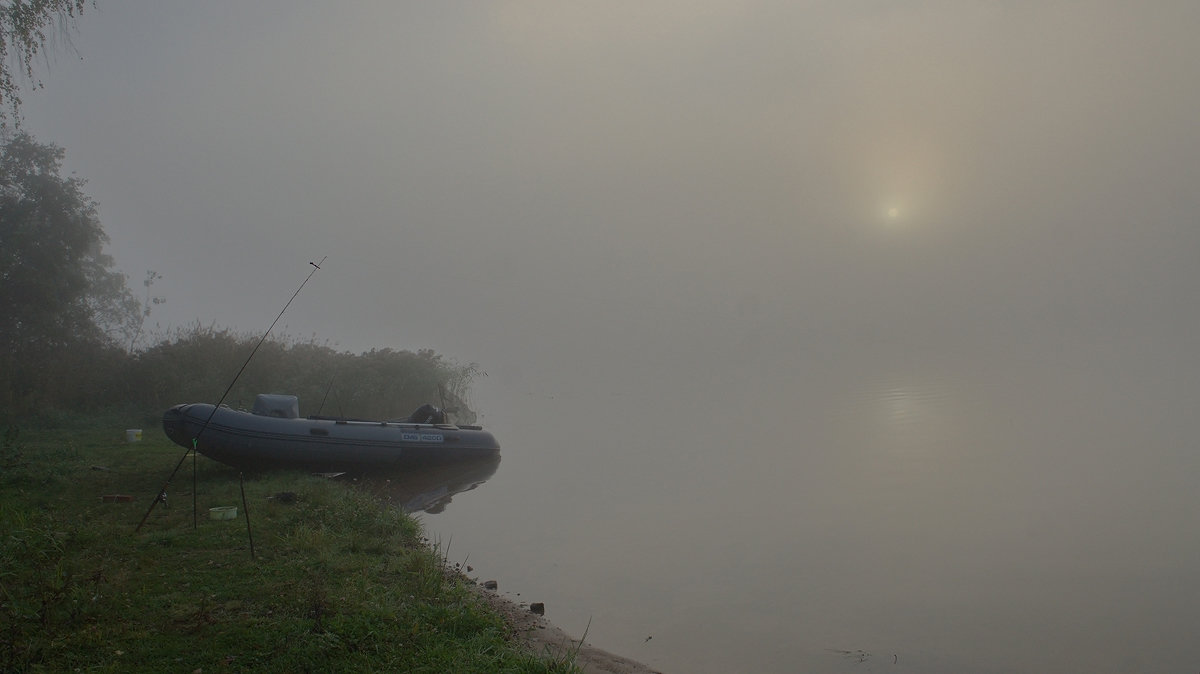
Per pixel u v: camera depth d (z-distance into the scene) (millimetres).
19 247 17453
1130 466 12625
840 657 5762
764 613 6699
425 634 5047
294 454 11359
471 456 13531
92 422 15328
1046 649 5914
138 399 17016
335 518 8180
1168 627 6301
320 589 5480
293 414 12078
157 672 4355
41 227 17797
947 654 5852
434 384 20281
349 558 6777
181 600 5512
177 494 9297
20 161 18125
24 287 17469
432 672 4480
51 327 17812
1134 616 6555
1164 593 7051
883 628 6371
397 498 11461
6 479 9469
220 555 6723
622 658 5621
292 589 5645
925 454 14508
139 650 4617
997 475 12359
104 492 9367
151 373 17266
